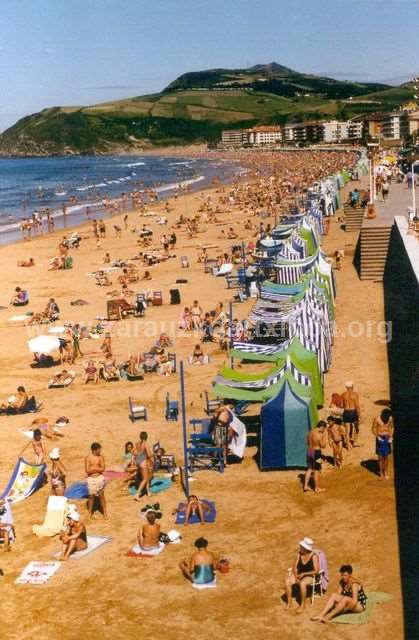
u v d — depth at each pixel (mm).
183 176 181125
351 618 12453
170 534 15656
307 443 17703
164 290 42344
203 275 46281
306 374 20688
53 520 16453
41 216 92812
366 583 13461
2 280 48594
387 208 49188
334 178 77250
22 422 23234
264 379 20812
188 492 17688
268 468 18766
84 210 99438
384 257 39688
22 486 18547
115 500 17766
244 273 40219
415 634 11820
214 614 12906
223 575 14148
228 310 36219
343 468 18422
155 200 106500
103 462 17281
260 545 15180
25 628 12828
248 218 76938
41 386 26859
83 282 46844
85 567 14789
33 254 59906
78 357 30250
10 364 29891
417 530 15250
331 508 16516
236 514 16562
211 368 27516
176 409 22703
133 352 30344
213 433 19359
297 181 121250
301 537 15367
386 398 22859
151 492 17922
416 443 19578
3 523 15953
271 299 30172
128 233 71312
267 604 13102
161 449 19172
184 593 13625
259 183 123438
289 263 35781
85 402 24812
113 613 13141
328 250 49062
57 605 13492
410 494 16844
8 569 14930
